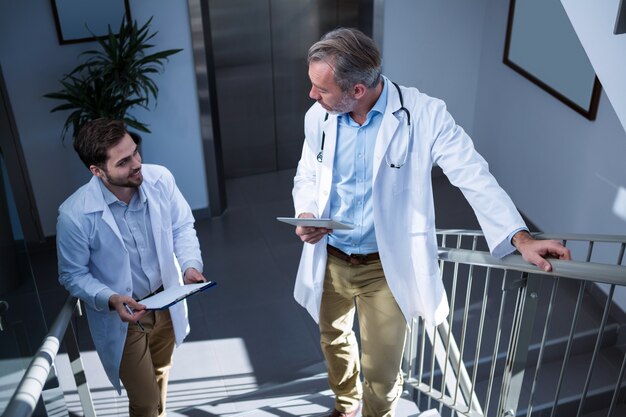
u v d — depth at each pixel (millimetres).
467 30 5602
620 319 4430
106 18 4633
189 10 4758
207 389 3871
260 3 5430
